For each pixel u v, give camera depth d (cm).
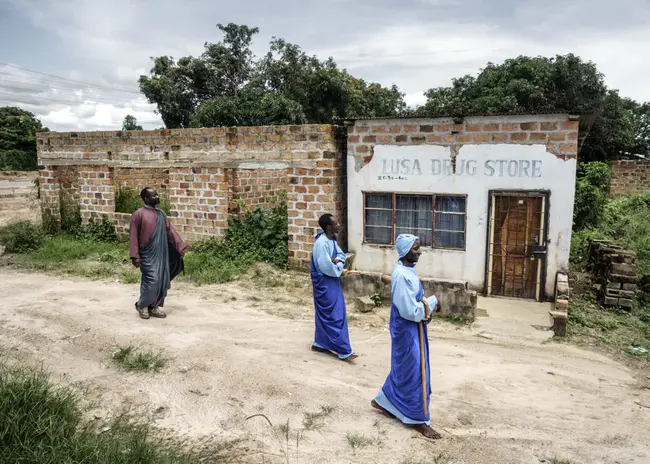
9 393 449
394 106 3253
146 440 445
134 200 1652
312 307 888
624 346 742
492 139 930
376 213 1038
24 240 1306
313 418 500
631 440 480
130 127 3394
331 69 2602
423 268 1006
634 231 1501
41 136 1438
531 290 948
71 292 929
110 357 628
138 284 996
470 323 818
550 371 644
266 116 2200
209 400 529
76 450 398
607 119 2733
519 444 466
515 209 941
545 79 2355
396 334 472
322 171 1048
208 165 1192
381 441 460
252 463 421
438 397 559
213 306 872
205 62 2753
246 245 1166
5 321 753
